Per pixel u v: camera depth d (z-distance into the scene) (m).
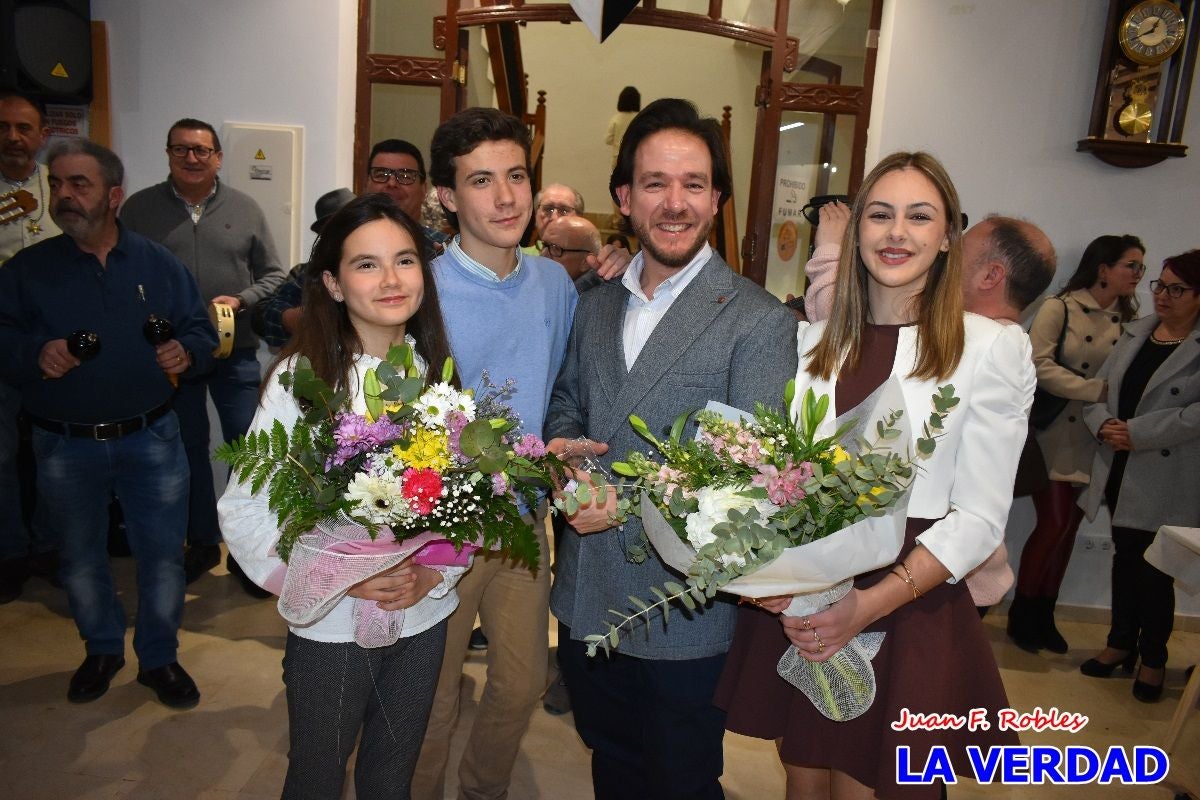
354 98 3.73
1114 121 3.46
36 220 3.27
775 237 3.84
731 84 7.22
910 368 1.50
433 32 3.68
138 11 3.57
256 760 2.37
